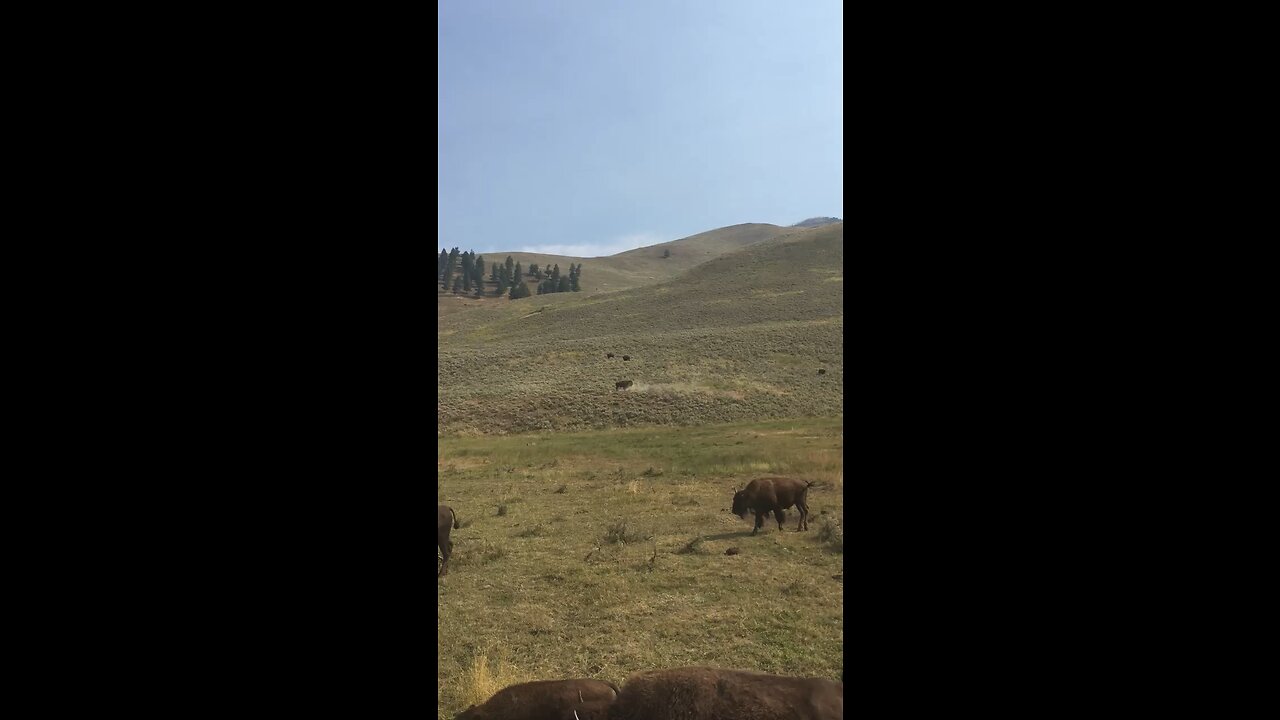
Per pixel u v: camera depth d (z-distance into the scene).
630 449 27.94
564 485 18.73
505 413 43.25
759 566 9.70
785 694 2.52
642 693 2.62
